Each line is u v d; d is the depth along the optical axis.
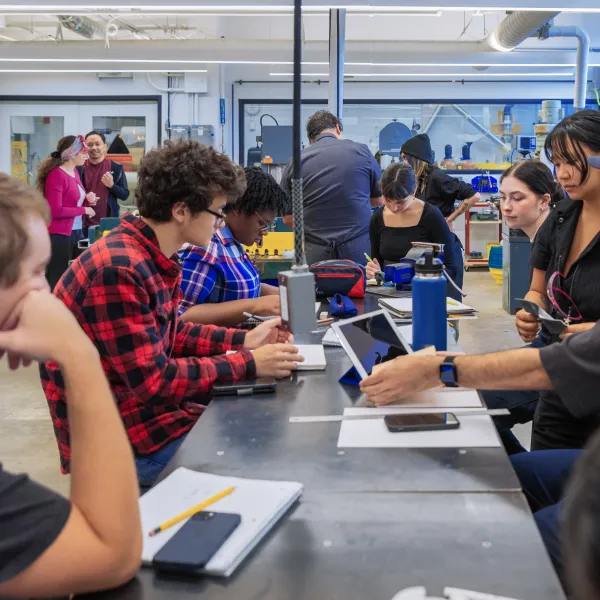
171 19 9.03
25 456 3.36
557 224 2.13
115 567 0.82
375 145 9.79
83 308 1.52
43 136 9.57
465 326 5.81
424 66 8.86
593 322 1.98
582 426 1.99
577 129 1.91
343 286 2.84
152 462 1.63
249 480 1.12
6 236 0.83
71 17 7.76
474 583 0.85
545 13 6.44
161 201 1.60
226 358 1.68
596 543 0.41
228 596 0.84
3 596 0.78
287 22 9.14
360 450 1.26
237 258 2.31
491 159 9.72
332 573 0.88
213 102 9.35
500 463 1.19
